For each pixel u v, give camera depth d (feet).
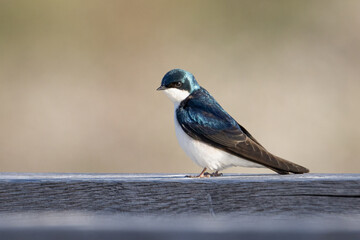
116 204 17.53
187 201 17.44
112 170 46.14
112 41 55.57
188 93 27.07
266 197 17.29
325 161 46.50
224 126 24.95
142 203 17.49
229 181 17.40
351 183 17.19
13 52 55.11
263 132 47.26
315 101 48.93
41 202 17.63
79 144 47.16
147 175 21.21
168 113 48.29
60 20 57.41
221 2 58.18
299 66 52.75
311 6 58.85
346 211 17.19
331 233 13.53
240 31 56.70
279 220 16.07
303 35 56.13
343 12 58.08
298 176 19.04
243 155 23.49
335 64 52.34
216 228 13.87
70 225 14.39
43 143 47.37
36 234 13.58
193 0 58.70
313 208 17.20
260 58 53.42
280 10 58.13
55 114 48.80
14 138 47.67
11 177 18.94
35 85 51.42
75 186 17.62
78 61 53.47
